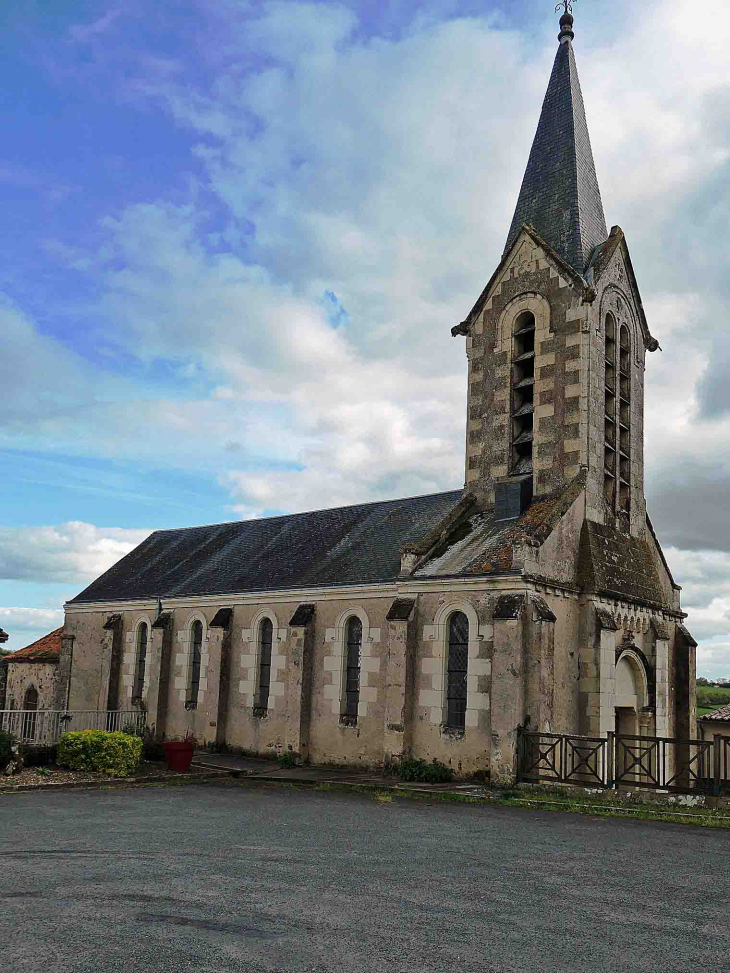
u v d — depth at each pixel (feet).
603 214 82.48
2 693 111.14
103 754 64.03
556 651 62.95
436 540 70.95
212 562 101.96
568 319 72.28
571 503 67.31
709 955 21.97
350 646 76.07
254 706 83.41
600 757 62.90
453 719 64.18
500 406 76.13
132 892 27.12
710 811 47.37
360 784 60.08
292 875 29.81
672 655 78.02
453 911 25.38
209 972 19.88
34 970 19.89
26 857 32.89
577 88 84.23
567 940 22.89
